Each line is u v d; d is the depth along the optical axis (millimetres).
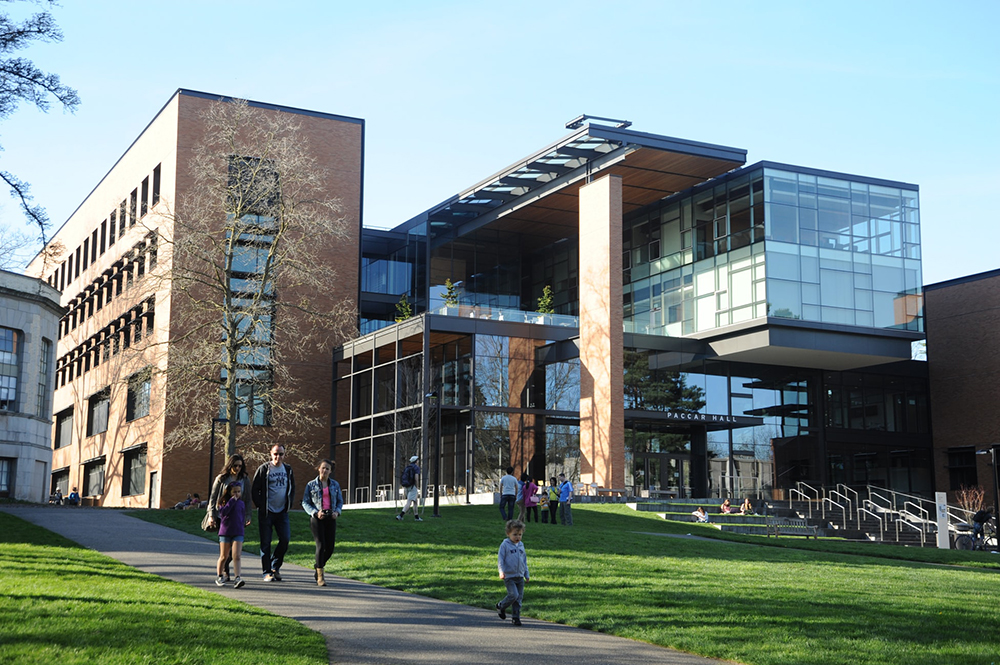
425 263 57344
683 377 49219
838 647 10961
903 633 11938
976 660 10336
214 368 41438
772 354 48031
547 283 59469
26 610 10305
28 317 45250
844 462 54156
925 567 23562
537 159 47562
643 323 53250
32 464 45031
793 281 46375
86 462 62469
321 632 10984
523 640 11211
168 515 25719
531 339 47438
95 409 62906
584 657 10336
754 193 46906
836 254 47500
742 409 50469
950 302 55625
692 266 50250
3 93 17984
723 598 14305
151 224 53094
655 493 46781
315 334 51812
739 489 49969
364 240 60344
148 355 49250
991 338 53094
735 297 47406
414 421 46656
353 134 55375
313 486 15016
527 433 45969
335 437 52062
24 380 44688
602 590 14953
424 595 14711
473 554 18750
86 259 68312
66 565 14953
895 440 55000
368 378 52344
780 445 51250
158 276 37000
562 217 55062
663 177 48656
